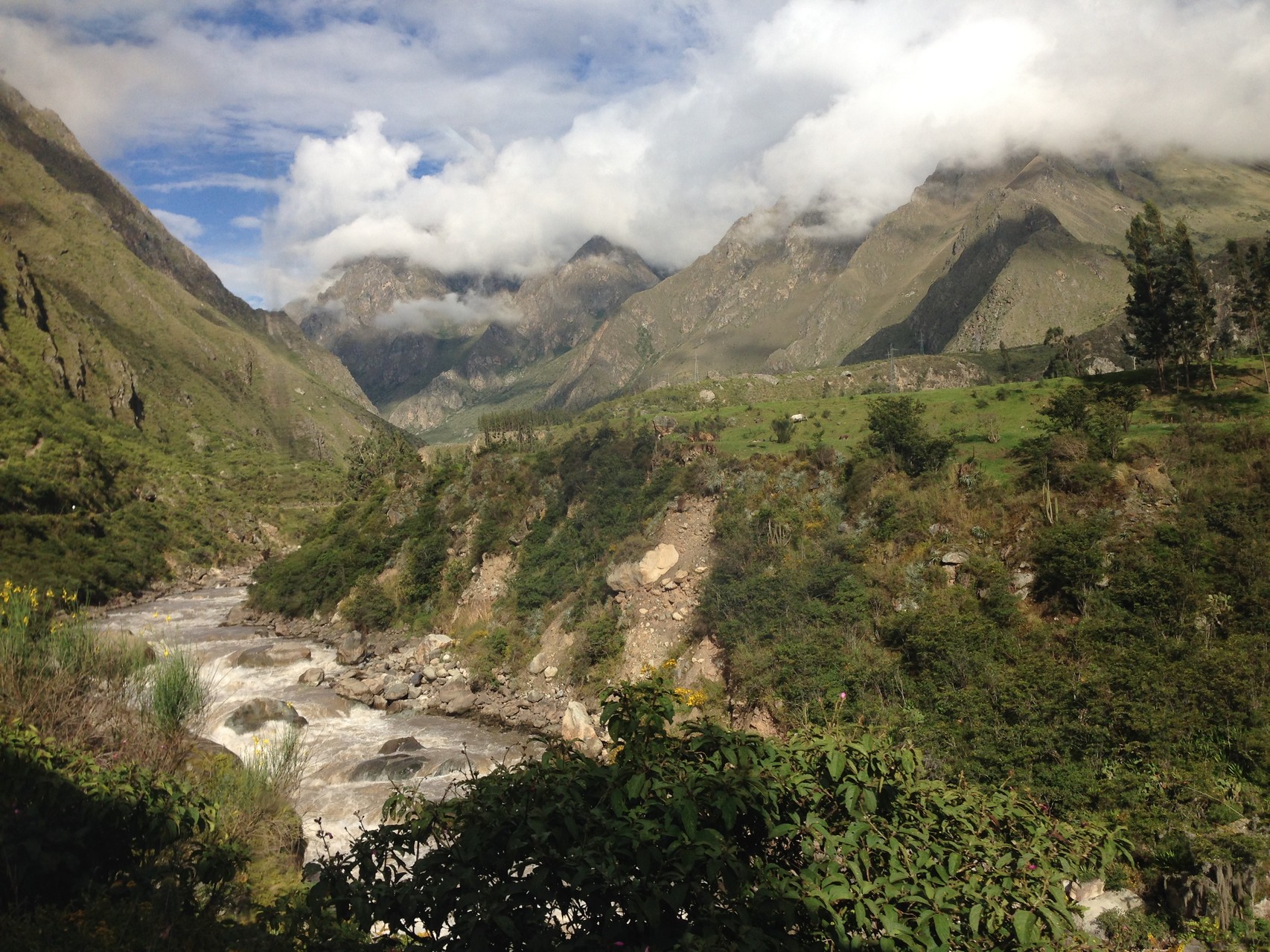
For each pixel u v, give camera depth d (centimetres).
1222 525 2897
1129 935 1498
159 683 1324
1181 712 2147
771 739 650
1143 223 4872
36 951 618
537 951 514
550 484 5716
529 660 4450
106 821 791
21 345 13938
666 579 4103
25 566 7075
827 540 3694
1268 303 4831
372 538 6556
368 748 3164
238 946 704
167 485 11444
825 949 552
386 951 593
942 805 606
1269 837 1633
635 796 543
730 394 15725
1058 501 3306
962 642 2689
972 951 554
